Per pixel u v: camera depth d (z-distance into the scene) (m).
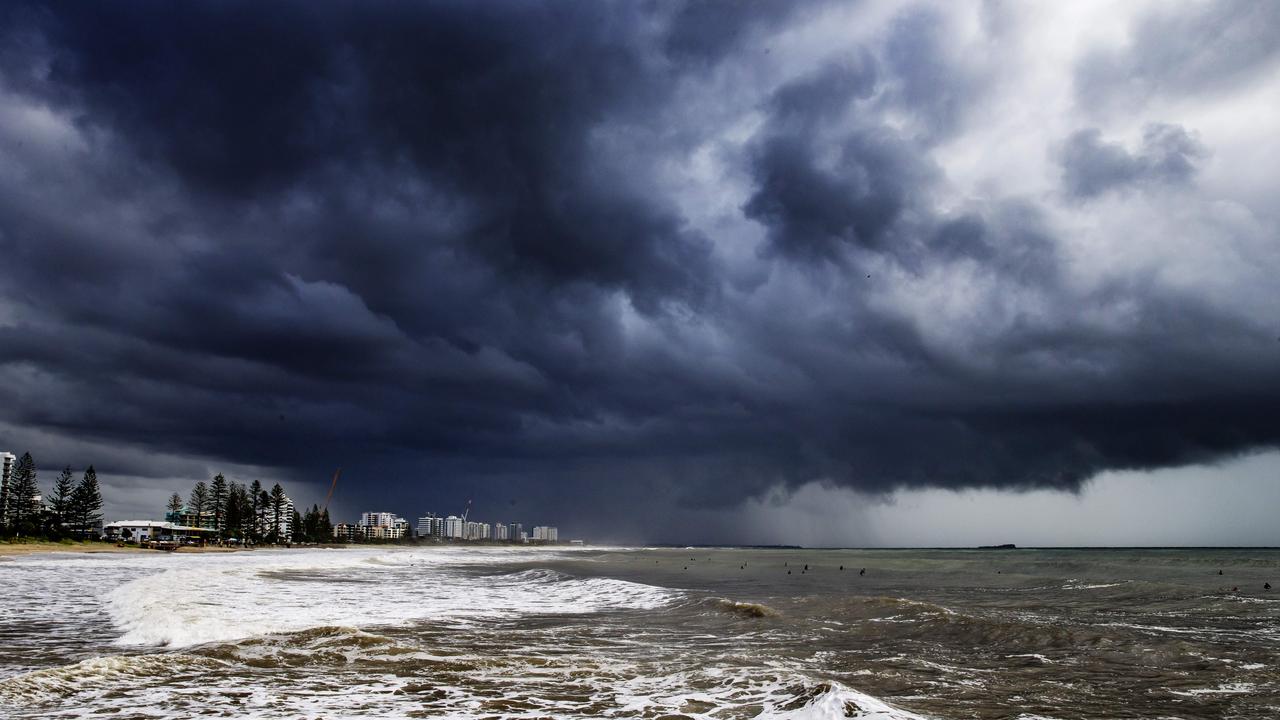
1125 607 22.48
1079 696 9.78
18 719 8.34
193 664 11.65
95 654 13.24
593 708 9.00
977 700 9.55
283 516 177.75
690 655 13.35
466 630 17.03
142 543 101.62
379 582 35.19
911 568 56.84
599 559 91.94
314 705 9.12
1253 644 14.38
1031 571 50.16
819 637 15.87
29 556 65.94
